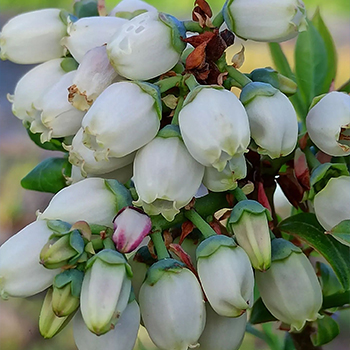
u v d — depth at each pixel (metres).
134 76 0.18
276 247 0.18
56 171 0.21
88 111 0.18
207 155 0.17
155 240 0.18
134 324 0.17
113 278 0.17
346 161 0.20
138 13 0.20
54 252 0.17
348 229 0.18
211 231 0.18
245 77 0.18
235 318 0.18
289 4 0.18
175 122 0.18
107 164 0.18
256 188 0.19
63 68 0.19
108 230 0.18
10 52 0.20
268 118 0.18
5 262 0.17
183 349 0.17
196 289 0.17
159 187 0.17
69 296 0.17
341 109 0.18
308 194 0.19
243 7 0.18
